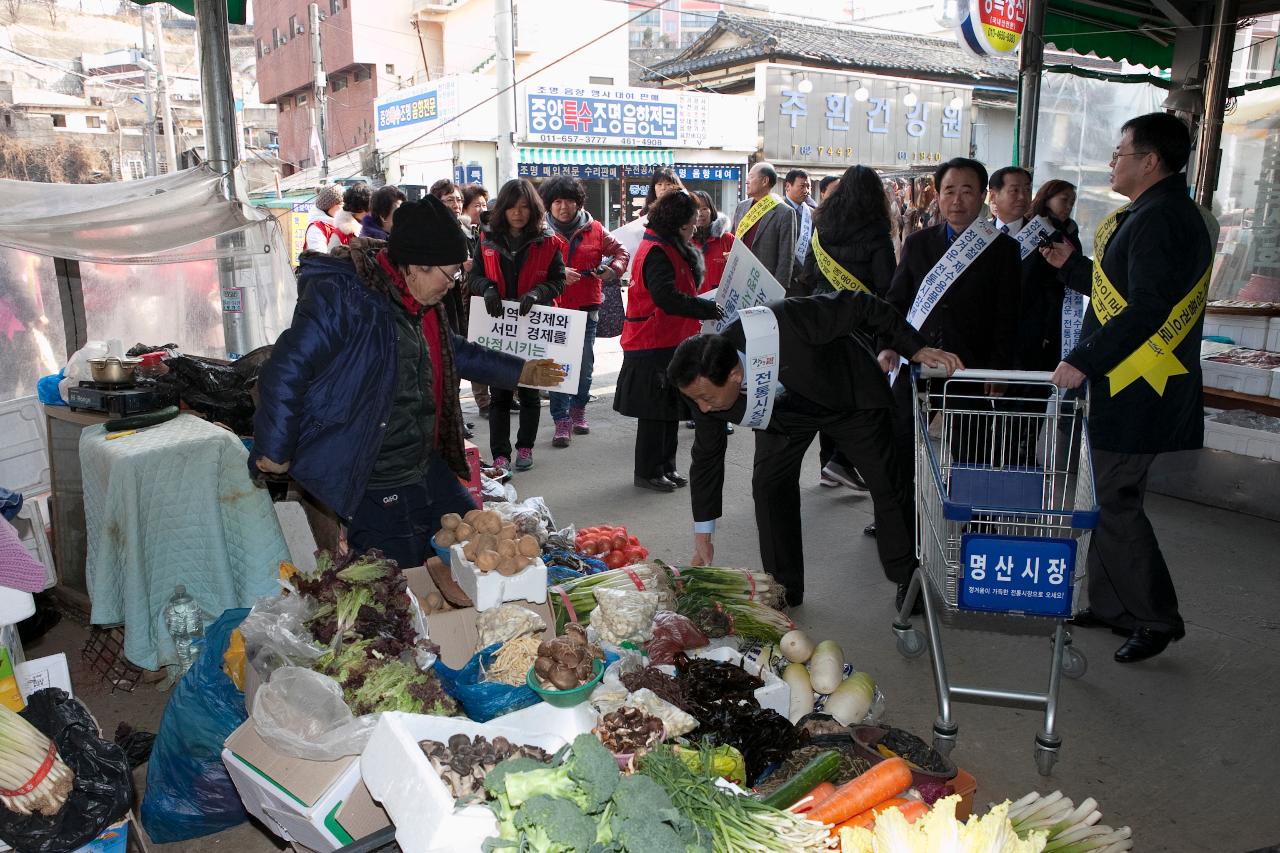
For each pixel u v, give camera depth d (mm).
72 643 3879
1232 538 5043
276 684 2287
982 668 3729
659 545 4984
